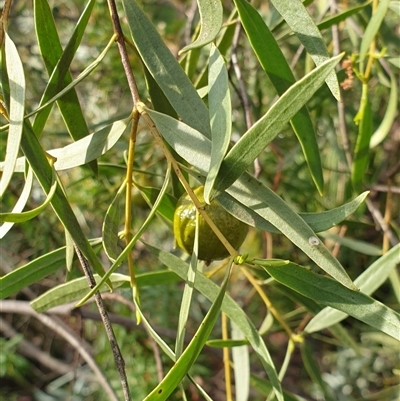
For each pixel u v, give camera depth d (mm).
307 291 223
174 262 258
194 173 219
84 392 703
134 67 524
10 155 188
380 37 375
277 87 258
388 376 711
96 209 515
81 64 573
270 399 309
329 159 508
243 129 500
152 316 586
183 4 631
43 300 281
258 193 205
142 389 564
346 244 367
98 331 657
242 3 250
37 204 514
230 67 378
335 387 717
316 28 219
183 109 217
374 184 477
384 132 349
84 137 243
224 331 318
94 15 541
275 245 598
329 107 501
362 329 590
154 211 204
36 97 534
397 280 335
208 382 662
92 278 221
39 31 244
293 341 308
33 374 852
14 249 602
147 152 469
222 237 203
